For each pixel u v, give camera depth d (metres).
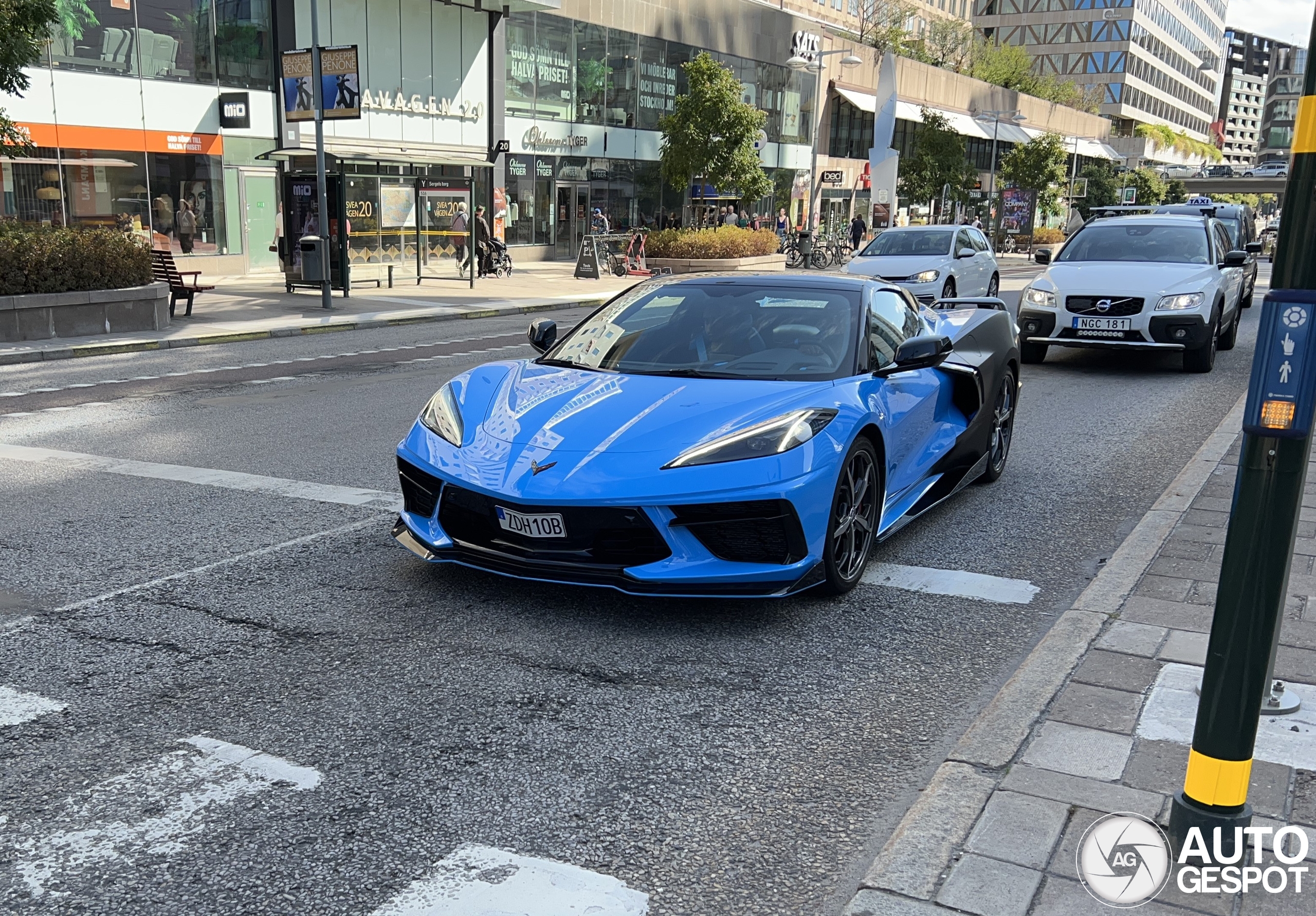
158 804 2.79
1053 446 7.75
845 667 3.77
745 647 3.92
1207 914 2.22
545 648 3.86
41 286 13.20
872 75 50.19
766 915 2.38
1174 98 121.62
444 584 4.49
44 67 19.22
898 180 48.38
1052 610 4.38
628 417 4.22
